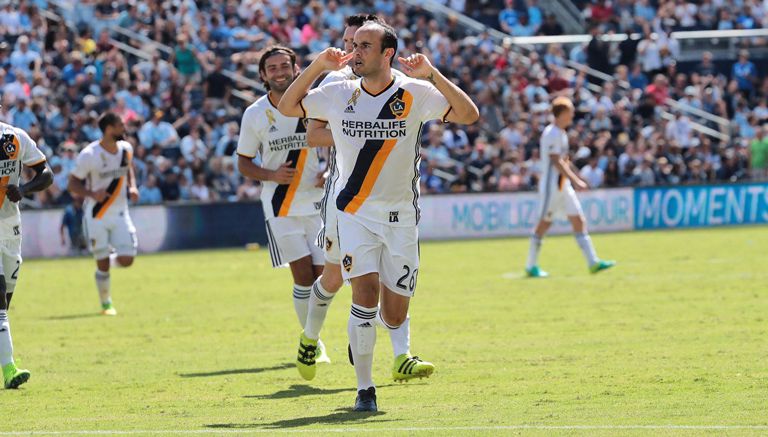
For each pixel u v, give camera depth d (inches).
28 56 3248.0
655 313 1455.5
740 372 988.6
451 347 1221.7
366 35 823.7
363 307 853.8
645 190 3253.0
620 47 3959.2
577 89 3703.3
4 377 1031.0
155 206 2866.6
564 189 1973.4
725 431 729.6
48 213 2780.5
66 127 3075.8
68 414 884.6
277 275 2208.4
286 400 936.9
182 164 3068.4
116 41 3555.6
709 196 3312.0
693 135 3737.7
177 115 3267.7
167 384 1040.8
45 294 1966.0
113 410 901.8
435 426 773.3
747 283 1781.5
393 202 854.5
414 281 874.1
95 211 1672.0
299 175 1154.7
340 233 859.4
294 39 3666.3
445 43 3703.3
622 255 2412.6
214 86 3307.1
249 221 2972.4
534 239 2017.7
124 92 3223.4
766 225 3284.9
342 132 845.8
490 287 1857.8
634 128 3624.5
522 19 4097.0
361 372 869.2
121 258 1676.9
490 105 3580.2
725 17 4227.4
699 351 1125.1
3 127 1053.2
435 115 841.5
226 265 2459.4
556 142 1975.9
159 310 1690.5
